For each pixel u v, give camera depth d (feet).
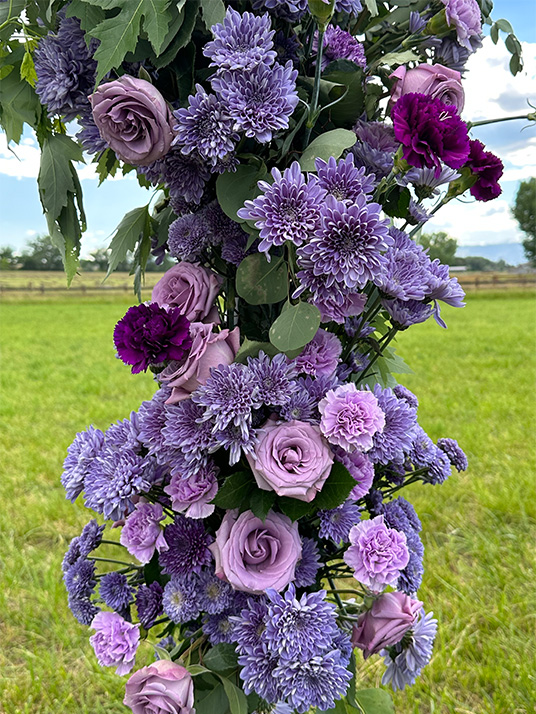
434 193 2.99
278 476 2.52
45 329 43.45
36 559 8.59
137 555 2.91
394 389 3.94
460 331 38.75
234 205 2.69
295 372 2.79
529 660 6.30
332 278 2.43
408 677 3.33
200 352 2.60
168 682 2.78
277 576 2.71
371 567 2.72
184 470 2.77
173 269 3.05
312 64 3.00
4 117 3.29
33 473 11.80
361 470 2.90
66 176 3.23
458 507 10.02
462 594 7.36
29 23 3.00
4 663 6.70
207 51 2.44
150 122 2.43
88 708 6.07
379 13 3.22
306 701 2.64
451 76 2.89
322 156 2.64
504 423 15.06
